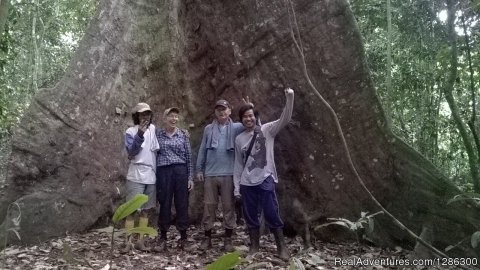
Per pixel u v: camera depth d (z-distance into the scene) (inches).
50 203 237.3
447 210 226.1
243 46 277.9
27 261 196.7
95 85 262.5
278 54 263.9
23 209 228.8
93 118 259.0
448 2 247.6
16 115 435.8
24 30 490.3
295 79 257.6
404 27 359.3
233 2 282.5
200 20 297.9
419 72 389.1
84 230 248.8
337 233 244.1
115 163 266.1
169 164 218.4
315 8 257.1
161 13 297.6
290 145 257.4
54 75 515.8
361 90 248.2
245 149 207.2
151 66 289.1
